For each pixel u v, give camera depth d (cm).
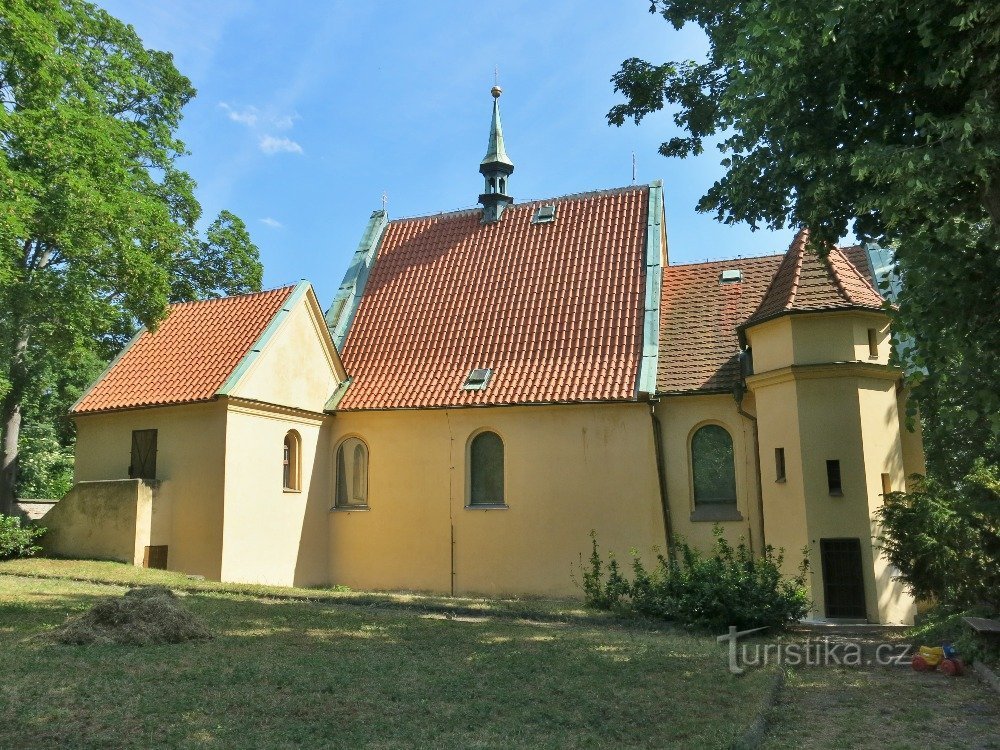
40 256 2511
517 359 2300
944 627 1409
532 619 1595
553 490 2155
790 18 1023
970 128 899
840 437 1872
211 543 2017
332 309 2650
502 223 2734
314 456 2333
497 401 2195
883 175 973
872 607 1788
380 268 2773
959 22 895
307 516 2283
